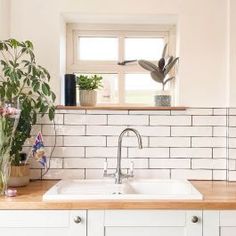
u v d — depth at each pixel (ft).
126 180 6.24
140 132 6.49
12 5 6.48
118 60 7.33
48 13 6.48
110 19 6.89
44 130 6.49
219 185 6.00
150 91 7.38
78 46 7.36
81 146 6.50
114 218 4.74
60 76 6.62
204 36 6.47
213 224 4.75
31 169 6.47
